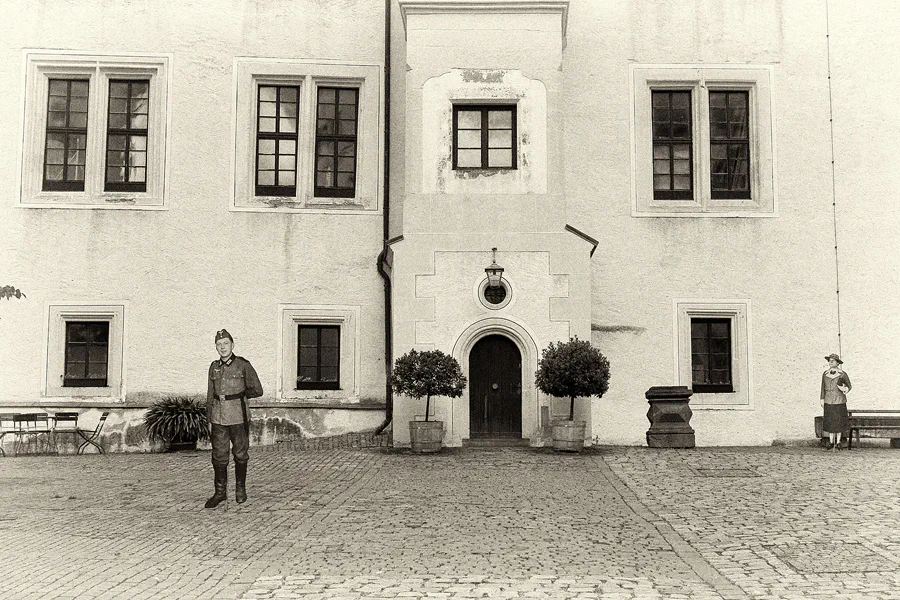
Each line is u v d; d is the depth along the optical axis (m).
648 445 16.08
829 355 16.41
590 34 18.33
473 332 15.77
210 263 17.64
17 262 17.45
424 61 16.28
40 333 17.34
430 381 14.63
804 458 14.75
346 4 18.30
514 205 15.98
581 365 14.62
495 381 15.97
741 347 17.86
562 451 14.94
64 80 18.06
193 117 17.88
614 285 17.89
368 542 8.61
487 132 16.28
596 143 18.12
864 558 7.95
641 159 18.14
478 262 15.86
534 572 7.49
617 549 8.39
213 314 17.56
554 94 16.25
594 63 18.28
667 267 17.95
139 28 17.98
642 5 18.39
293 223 17.80
